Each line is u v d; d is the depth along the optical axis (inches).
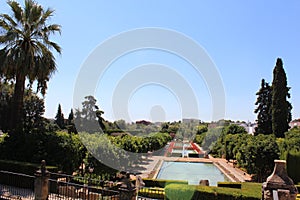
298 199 433.4
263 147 751.7
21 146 533.6
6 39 579.8
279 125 1144.2
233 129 1416.1
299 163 702.5
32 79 597.6
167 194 442.9
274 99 1168.8
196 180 780.0
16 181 457.1
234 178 818.2
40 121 1153.4
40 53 607.2
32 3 612.4
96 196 393.1
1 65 575.8
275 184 291.3
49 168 454.6
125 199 285.4
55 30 637.3
